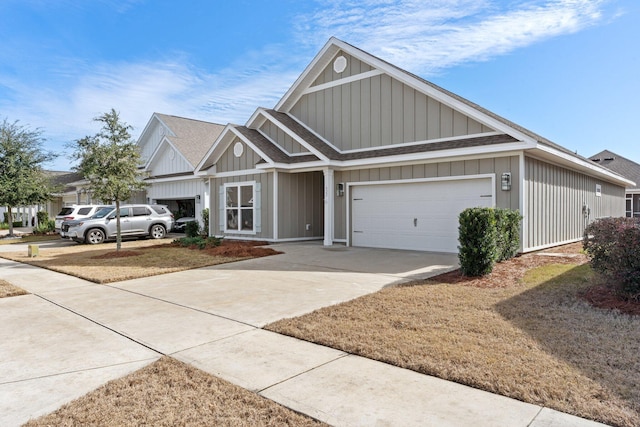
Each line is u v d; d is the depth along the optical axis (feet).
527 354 13.34
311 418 10.01
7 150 69.67
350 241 46.42
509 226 31.86
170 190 76.79
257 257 38.27
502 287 23.32
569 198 47.55
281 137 52.37
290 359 13.84
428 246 40.55
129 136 46.50
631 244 19.17
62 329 17.78
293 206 51.34
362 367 13.00
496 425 9.48
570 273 26.61
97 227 57.57
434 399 10.82
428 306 19.48
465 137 38.65
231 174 55.42
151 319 19.04
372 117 45.70
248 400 10.97
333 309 19.51
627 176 93.61
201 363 13.67
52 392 11.84
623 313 17.89
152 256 40.40
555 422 9.53
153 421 10.03
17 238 69.82
